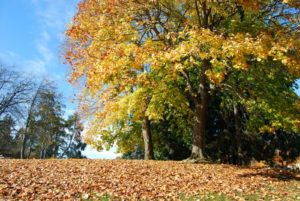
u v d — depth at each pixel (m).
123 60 8.35
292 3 8.12
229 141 17.00
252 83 12.57
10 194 5.42
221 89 11.99
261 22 10.35
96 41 9.66
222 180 7.62
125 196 5.81
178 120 16.61
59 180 6.82
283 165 15.34
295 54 7.98
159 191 6.32
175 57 7.22
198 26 10.83
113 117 12.97
